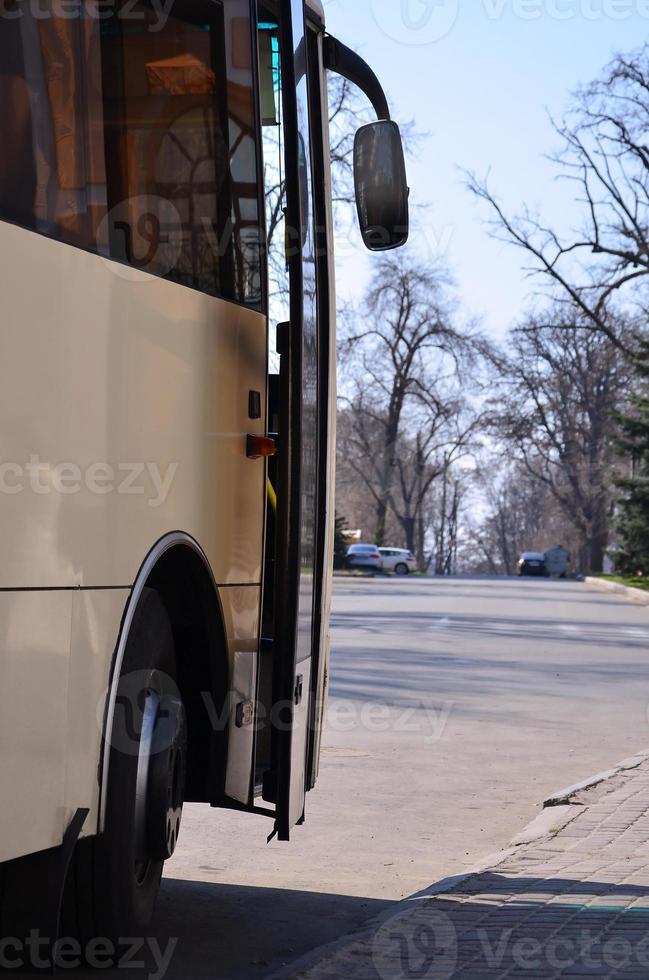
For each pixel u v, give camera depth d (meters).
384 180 6.43
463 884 6.29
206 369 5.21
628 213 54.47
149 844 4.95
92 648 4.35
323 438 6.40
